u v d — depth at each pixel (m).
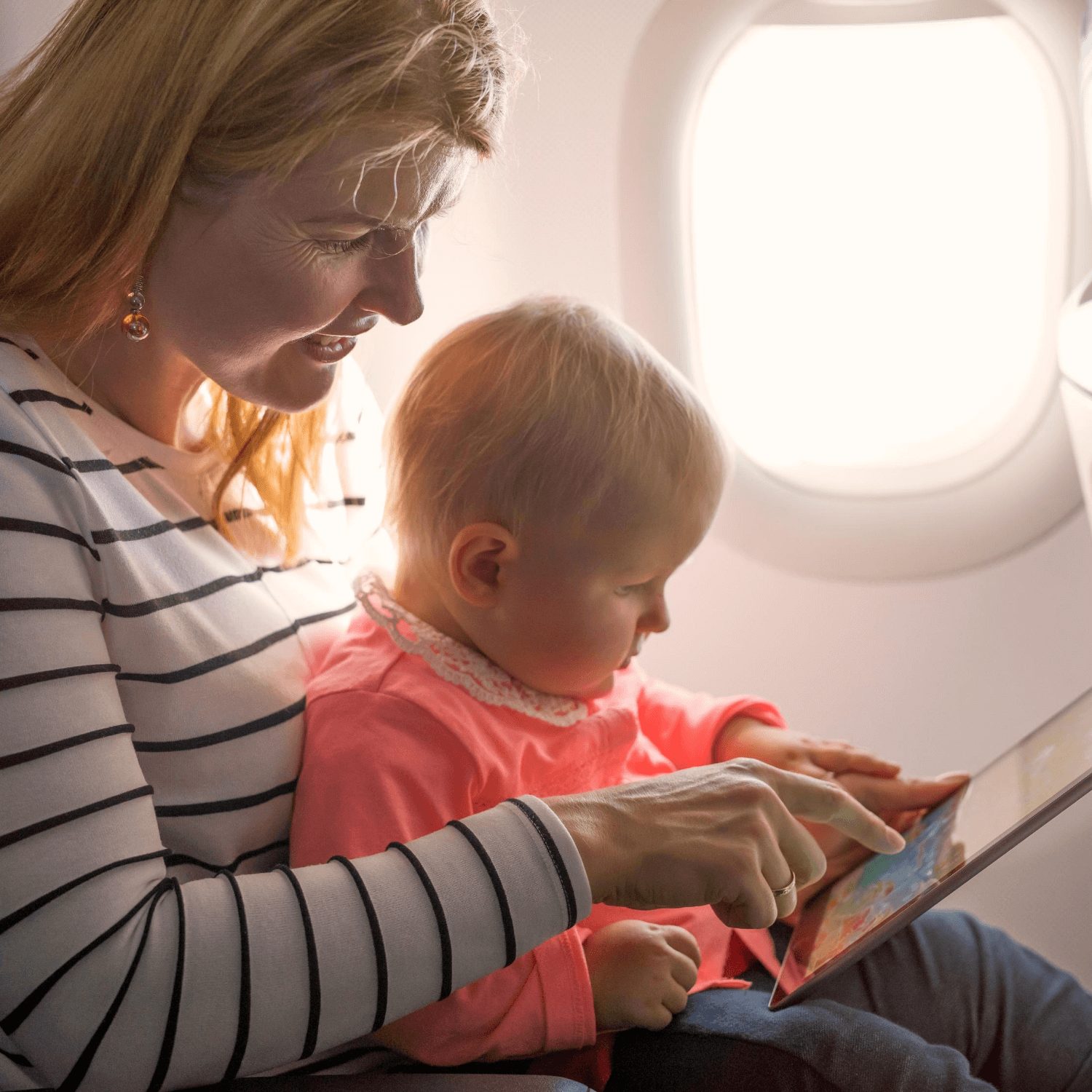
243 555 0.90
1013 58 1.37
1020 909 1.62
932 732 1.68
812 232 1.46
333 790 0.85
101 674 0.71
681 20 1.37
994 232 1.45
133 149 0.75
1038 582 1.60
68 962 0.64
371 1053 0.84
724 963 0.99
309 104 0.71
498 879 0.70
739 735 1.14
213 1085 0.71
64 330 0.82
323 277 0.77
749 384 1.54
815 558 1.61
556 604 0.92
